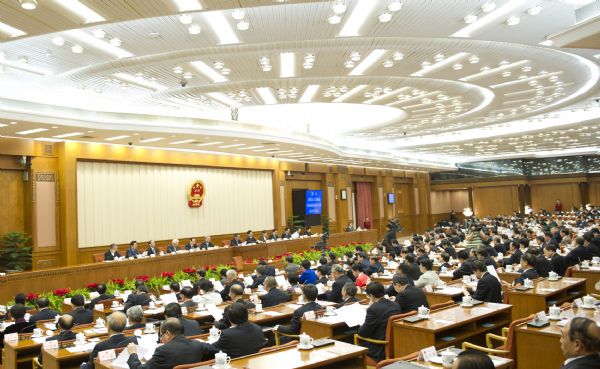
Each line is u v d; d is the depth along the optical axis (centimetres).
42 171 1736
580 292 969
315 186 3097
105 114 1473
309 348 549
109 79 1250
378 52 1112
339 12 830
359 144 2983
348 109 2234
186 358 530
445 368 440
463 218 4778
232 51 1061
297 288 1106
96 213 1873
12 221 1691
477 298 834
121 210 1962
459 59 1192
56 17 771
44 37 952
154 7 748
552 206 4394
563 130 2566
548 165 4378
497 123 2277
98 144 1862
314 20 901
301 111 2239
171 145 1981
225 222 2416
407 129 2391
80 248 1808
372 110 2247
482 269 933
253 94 1521
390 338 666
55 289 1326
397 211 4050
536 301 838
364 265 1332
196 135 1700
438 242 2006
